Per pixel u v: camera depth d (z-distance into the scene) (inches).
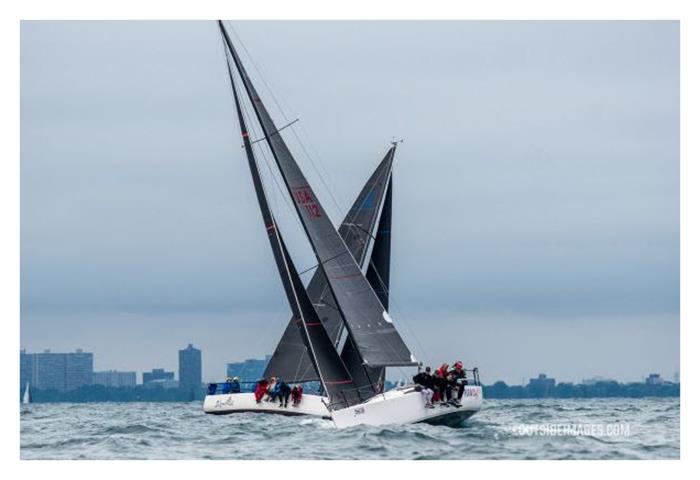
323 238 4266.7
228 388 5511.8
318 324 4362.7
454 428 4252.0
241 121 4549.7
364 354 4207.7
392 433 3993.6
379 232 5393.7
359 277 4239.7
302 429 4466.0
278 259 4466.0
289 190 4281.5
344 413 4192.9
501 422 4869.6
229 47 4439.0
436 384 4207.7
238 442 4104.3
